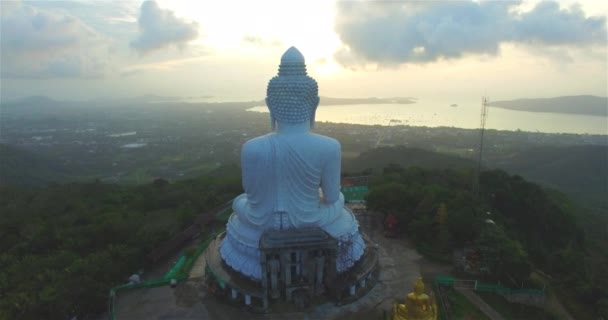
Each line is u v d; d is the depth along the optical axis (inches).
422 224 1681.8
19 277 1422.2
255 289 1238.3
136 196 2495.1
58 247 1712.6
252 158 1246.3
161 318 1232.2
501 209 2202.3
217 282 1341.0
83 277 1325.0
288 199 1278.3
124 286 1374.3
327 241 1224.8
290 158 1251.2
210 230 1873.8
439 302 1312.7
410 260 1571.1
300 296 1270.9
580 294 1408.7
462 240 1651.1
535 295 1360.7
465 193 2026.3
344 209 1520.7
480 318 1261.1
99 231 1752.0
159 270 1552.7
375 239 1744.6
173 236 1731.1
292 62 1286.9
